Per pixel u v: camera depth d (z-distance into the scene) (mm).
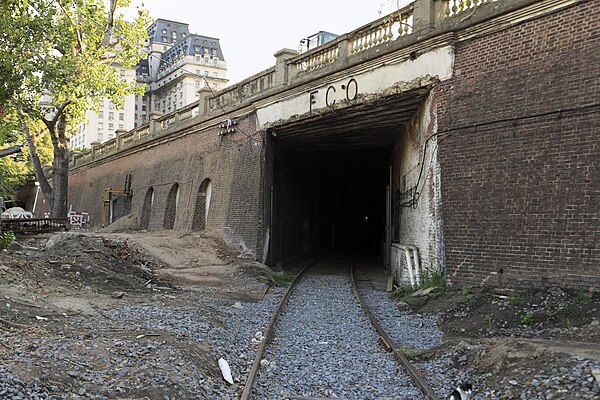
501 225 10094
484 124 10609
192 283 14867
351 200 38781
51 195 26047
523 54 10008
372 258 28781
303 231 27812
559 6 9430
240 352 7773
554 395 5203
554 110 9398
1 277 9883
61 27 18594
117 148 33125
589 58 8961
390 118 15703
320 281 17234
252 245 18625
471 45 11094
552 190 9320
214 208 21375
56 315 8391
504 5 10312
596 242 8609
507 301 9359
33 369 5102
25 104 20062
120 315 9102
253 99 19062
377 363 7348
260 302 12820
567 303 8484
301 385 6348
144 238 19469
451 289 10914
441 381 6414
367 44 14133
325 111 15570
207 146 22594
